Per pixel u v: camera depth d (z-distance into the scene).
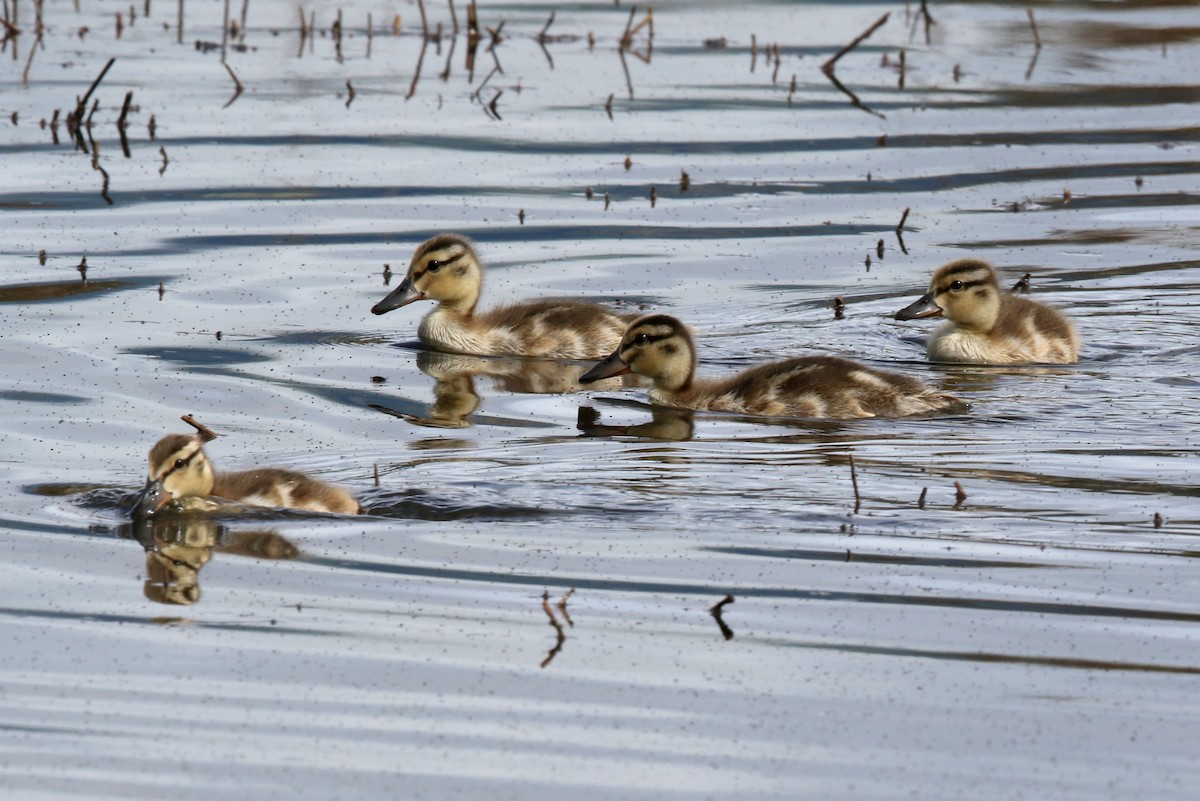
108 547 11.34
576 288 19.53
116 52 30.52
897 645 9.84
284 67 29.83
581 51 31.53
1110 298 19.34
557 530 11.72
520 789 8.23
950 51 32.09
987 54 31.91
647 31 33.38
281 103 27.28
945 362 17.38
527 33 33.19
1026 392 16.05
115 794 8.16
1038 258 20.80
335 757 8.53
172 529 11.70
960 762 8.52
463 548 11.38
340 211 22.14
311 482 12.25
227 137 25.28
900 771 8.41
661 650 9.78
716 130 26.27
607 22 34.34
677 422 15.04
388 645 9.82
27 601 10.40
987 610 10.31
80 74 28.72
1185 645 9.80
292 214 21.95
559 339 17.91
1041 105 28.20
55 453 13.38
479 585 10.73
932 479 12.91
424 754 8.57
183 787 8.23
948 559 11.14
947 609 10.33
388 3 36.12
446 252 18.19
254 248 20.59
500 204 22.61
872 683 9.36
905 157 25.12
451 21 34.28
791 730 8.85
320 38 32.38
